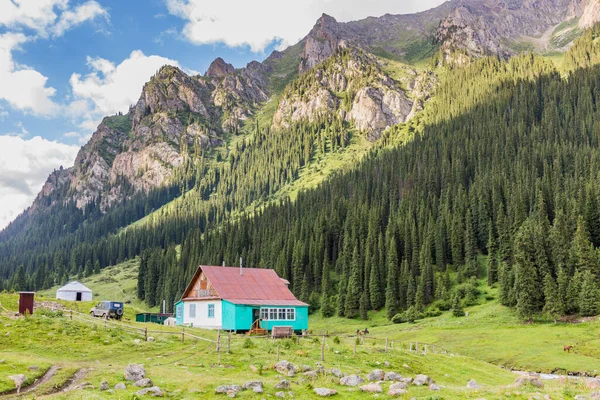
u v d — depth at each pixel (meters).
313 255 173.62
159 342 52.31
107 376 32.97
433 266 160.00
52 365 36.19
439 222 167.12
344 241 171.62
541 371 68.94
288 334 57.66
